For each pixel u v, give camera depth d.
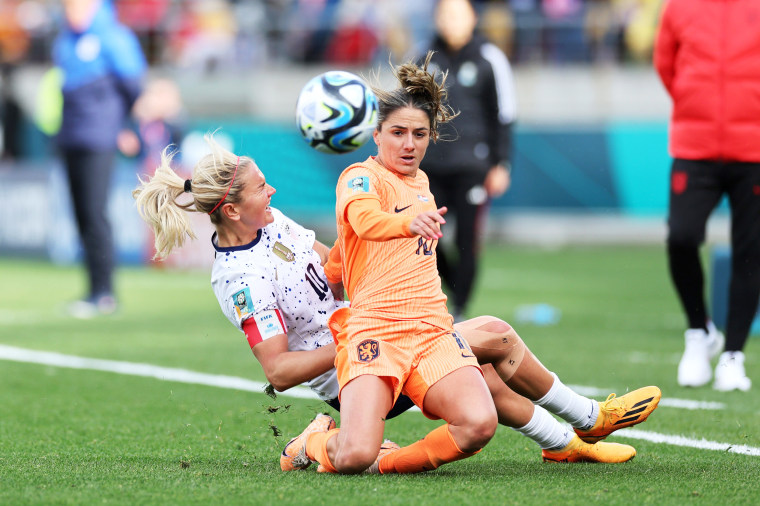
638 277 48.31
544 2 64.62
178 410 20.17
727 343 22.47
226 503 12.16
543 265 53.31
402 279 14.12
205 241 52.84
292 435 17.77
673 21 22.50
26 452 16.06
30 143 59.47
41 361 26.62
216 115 67.31
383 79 57.84
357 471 13.73
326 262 15.30
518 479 13.70
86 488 13.04
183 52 68.88
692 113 22.17
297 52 67.81
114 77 35.78
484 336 14.41
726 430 17.92
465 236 31.23
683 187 22.39
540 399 14.70
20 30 71.12
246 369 25.44
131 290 44.12
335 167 56.25
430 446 13.76
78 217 37.12
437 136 14.98
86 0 35.53
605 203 57.03
